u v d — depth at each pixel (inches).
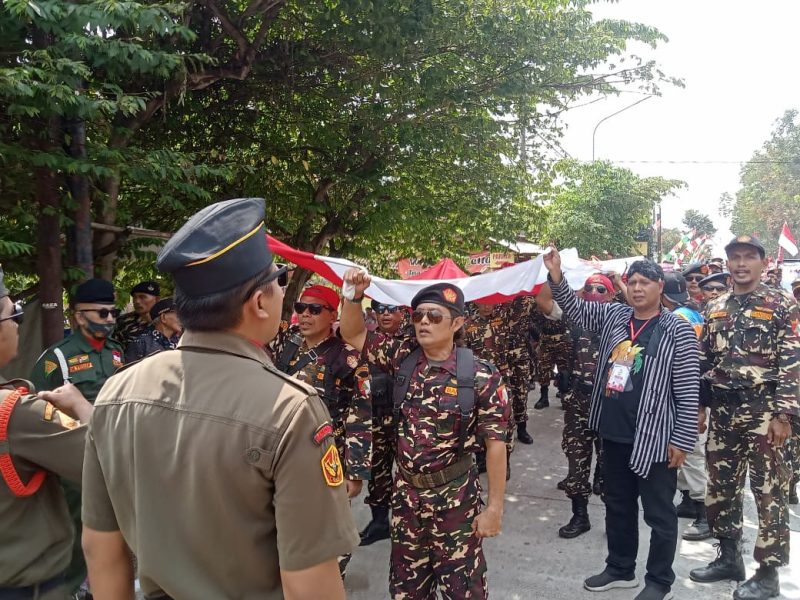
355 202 289.4
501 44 255.8
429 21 222.1
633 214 636.7
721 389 143.8
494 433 102.7
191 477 45.8
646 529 176.1
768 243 1590.8
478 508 105.8
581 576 147.9
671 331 128.3
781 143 1507.1
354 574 149.6
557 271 143.1
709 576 144.1
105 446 51.7
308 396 49.3
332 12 223.1
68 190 157.6
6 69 117.0
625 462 135.3
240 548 46.4
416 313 105.4
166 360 52.2
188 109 239.1
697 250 828.6
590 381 169.6
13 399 65.0
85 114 133.6
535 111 312.5
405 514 105.1
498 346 245.8
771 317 138.4
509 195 332.5
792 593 138.5
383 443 159.8
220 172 177.2
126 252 198.5
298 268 293.6
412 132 262.7
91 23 129.6
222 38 218.7
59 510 71.0
